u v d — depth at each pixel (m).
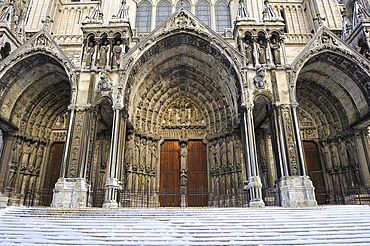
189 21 20.70
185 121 25.00
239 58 19.58
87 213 12.80
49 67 20.89
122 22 20.48
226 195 20.88
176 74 24.42
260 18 26.52
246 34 20.34
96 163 20.91
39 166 22.52
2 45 20.92
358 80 20.58
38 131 23.12
